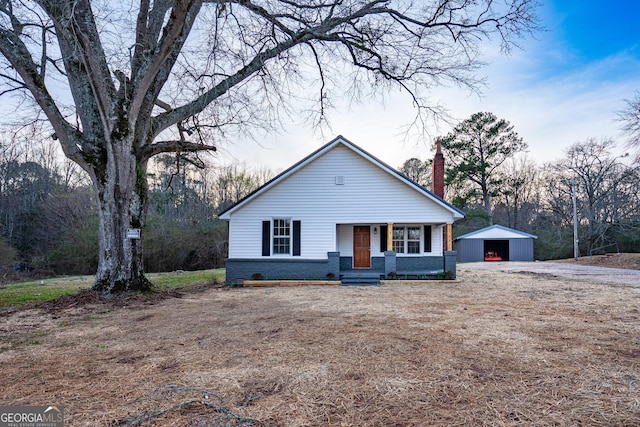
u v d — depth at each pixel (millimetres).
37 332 5574
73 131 9258
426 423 2559
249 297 9688
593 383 3318
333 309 7488
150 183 28828
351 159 14836
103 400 2963
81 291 9180
